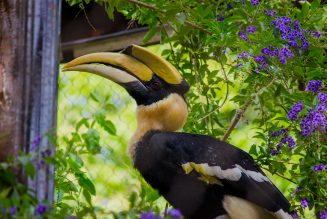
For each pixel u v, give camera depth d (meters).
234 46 10.93
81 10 11.98
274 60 10.43
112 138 13.36
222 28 10.72
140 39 12.84
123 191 10.70
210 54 11.93
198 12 10.86
